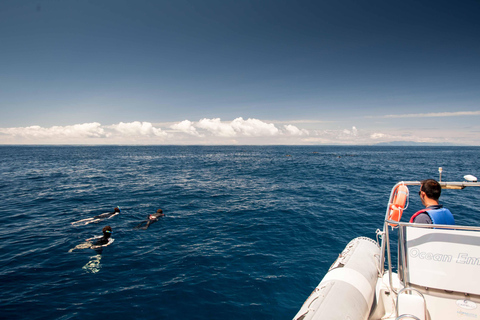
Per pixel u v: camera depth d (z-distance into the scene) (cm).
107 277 548
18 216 989
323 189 1602
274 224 894
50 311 436
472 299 243
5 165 3231
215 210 1082
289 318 430
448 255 252
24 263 604
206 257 640
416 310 244
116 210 1021
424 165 3622
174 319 424
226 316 433
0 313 427
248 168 3077
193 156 6081
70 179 2016
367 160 4803
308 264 607
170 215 1006
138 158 5103
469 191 1491
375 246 444
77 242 730
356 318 278
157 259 630
